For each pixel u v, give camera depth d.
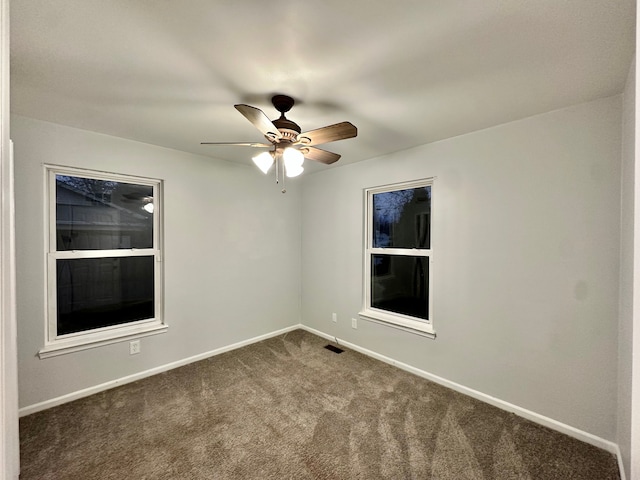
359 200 3.42
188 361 3.10
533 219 2.13
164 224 2.93
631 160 1.50
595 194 1.88
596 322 1.88
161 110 2.05
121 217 2.77
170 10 1.14
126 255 2.79
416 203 2.98
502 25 1.22
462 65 1.51
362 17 1.18
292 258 4.12
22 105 1.99
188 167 3.08
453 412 2.25
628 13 1.14
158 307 2.98
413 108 2.00
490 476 1.66
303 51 1.40
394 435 1.99
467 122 2.24
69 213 2.48
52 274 2.40
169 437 1.97
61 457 1.79
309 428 2.06
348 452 1.84
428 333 2.74
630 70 1.51
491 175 2.34
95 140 2.49
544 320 2.09
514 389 2.23
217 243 3.34
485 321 2.39
